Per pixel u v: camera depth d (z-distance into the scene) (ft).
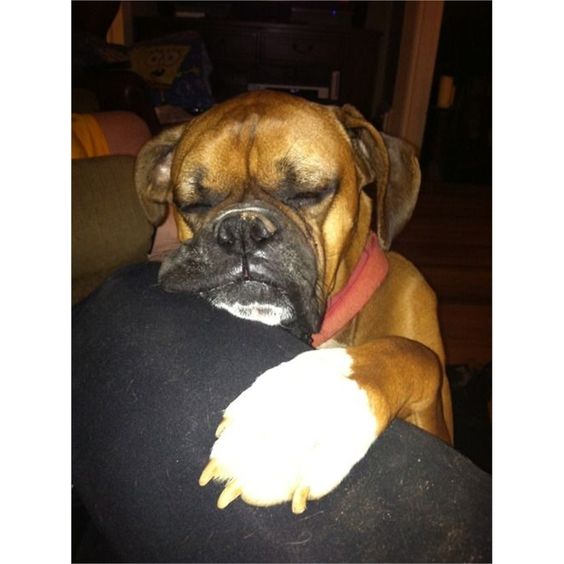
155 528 0.80
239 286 1.22
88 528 1.38
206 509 0.77
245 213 1.28
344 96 7.08
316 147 1.39
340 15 7.07
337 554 0.71
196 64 4.82
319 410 0.86
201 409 0.84
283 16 7.12
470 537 0.74
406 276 1.78
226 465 0.78
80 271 1.50
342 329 1.66
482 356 3.01
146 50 4.88
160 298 1.08
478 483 0.82
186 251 1.24
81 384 0.98
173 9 6.97
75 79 3.30
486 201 6.05
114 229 1.53
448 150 6.89
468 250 4.57
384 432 0.90
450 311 3.50
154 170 1.66
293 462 0.80
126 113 2.21
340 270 1.55
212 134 1.41
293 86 6.99
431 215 5.44
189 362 0.90
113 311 1.06
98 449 0.90
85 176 1.53
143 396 0.88
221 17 6.99
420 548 0.72
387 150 1.58
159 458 0.82
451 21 6.53
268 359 0.93
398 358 1.16
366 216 1.66
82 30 3.84
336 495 0.78
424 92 6.25
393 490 0.79
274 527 0.74
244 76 6.97
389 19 6.97
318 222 1.41
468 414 2.34
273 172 1.36
